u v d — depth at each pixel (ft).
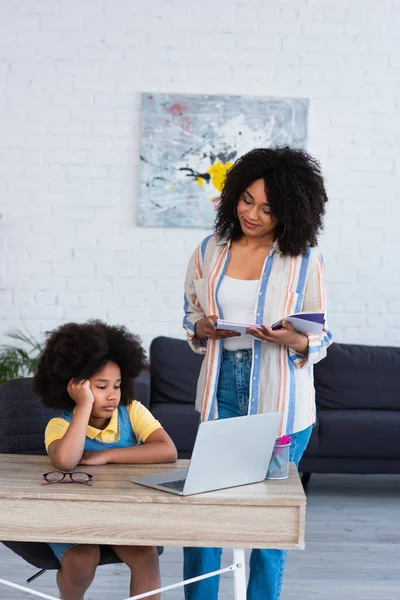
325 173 18.67
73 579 7.25
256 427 6.70
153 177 18.44
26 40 18.30
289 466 7.62
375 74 18.61
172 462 7.73
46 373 7.77
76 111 18.42
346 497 16.07
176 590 10.85
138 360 8.07
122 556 7.47
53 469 7.23
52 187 18.49
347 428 15.83
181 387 17.07
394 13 18.61
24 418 8.57
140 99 18.40
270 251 8.49
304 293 8.55
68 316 18.61
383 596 10.71
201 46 18.43
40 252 18.54
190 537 6.36
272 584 8.45
